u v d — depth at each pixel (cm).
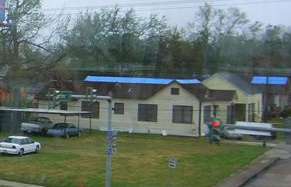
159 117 5562
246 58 7400
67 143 4744
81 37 6231
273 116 7019
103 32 7100
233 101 5881
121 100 5684
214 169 3519
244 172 3447
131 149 4366
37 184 3100
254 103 6481
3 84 5488
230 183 3084
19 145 3981
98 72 6581
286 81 7469
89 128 5784
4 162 3678
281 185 3136
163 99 5538
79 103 5744
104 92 5725
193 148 4519
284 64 7269
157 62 7550
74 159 3812
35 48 5409
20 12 5247
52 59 5462
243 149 4509
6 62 5259
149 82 5803
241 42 7562
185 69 7350
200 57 7512
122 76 6688
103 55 6881
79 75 6388
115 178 3150
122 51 7431
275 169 3684
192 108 5419
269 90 7475
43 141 4847
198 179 3169
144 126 5609
